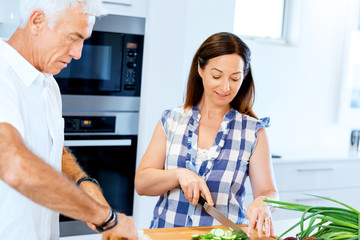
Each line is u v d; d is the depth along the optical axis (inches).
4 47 48.1
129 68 109.8
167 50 110.9
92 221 46.1
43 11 46.4
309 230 54.7
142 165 73.3
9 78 46.6
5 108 44.2
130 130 112.1
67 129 105.7
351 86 150.0
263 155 72.0
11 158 40.6
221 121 73.5
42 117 50.0
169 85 112.4
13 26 100.0
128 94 110.8
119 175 112.0
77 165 62.3
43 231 51.3
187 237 61.9
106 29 105.9
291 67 144.9
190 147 71.7
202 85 74.7
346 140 153.6
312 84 148.8
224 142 71.7
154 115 112.3
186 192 66.4
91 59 105.7
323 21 147.5
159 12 109.0
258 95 141.4
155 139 74.5
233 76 67.6
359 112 151.7
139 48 110.1
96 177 109.5
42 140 49.8
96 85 107.2
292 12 144.5
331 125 152.3
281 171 128.3
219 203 70.2
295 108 147.3
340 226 55.9
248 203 124.0
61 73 103.5
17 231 47.4
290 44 145.4
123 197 113.2
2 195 46.0
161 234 62.5
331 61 150.4
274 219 129.3
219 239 60.6
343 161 136.8
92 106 107.4
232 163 71.0
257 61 140.1
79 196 43.8
